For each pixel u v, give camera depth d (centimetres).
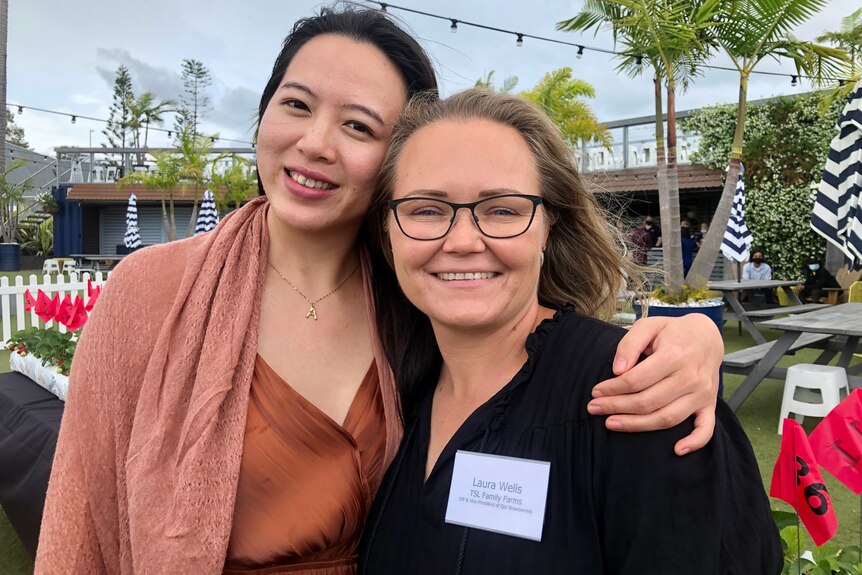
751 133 1225
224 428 109
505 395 103
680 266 581
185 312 114
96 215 2250
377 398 127
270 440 112
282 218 120
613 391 89
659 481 84
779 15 548
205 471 104
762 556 84
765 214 1216
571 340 105
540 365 104
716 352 94
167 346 111
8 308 728
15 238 2428
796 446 139
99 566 112
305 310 127
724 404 98
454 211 101
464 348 111
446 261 102
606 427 90
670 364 87
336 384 125
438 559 98
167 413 107
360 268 135
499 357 109
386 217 122
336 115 118
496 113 108
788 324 434
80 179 2300
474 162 101
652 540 83
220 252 120
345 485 116
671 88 579
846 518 295
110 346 113
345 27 122
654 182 1275
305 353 125
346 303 132
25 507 260
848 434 149
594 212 128
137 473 105
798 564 143
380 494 117
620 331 104
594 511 89
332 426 117
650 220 1198
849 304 621
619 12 608
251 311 118
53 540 109
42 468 250
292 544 110
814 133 1166
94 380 113
